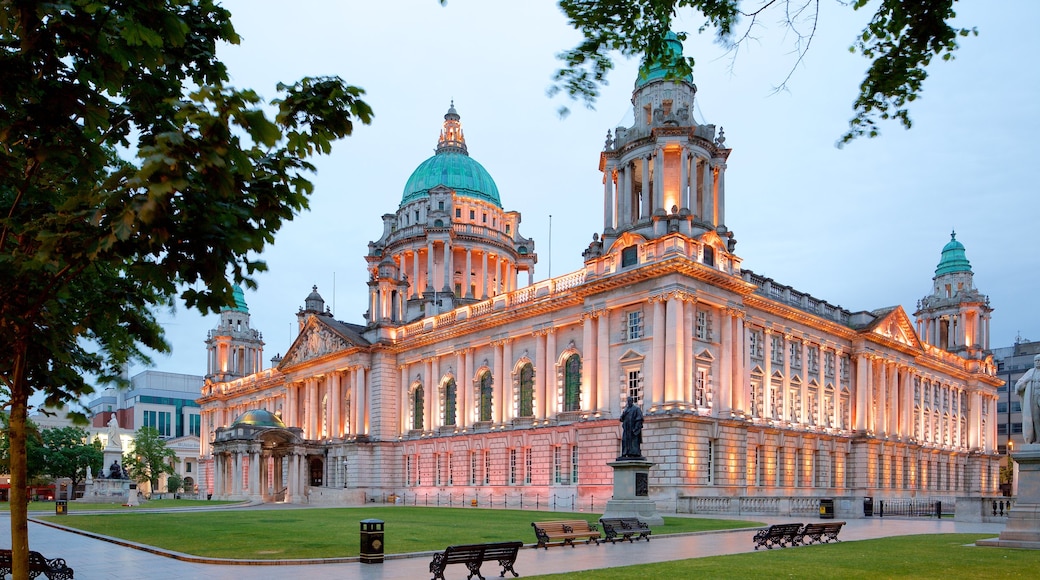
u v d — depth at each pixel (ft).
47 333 42.55
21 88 30.07
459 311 293.02
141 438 420.36
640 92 241.76
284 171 34.14
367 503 297.94
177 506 256.52
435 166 424.46
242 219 32.73
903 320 302.66
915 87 46.14
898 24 42.63
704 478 202.69
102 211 29.19
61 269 33.32
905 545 102.47
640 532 115.03
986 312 391.24
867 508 187.52
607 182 240.32
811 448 255.70
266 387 403.34
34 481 391.24
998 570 72.79
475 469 271.49
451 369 291.17
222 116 28.09
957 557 84.94
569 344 242.17
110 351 53.52
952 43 43.24
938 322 395.55
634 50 47.32
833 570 73.77
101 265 41.75
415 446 299.38
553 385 242.99
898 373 308.60
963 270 393.91
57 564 71.82
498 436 260.42
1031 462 96.99
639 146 230.89
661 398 203.41
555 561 86.22
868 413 283.59
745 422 218.18
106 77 31.45
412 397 312.09
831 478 265.54
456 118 442.50
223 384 451.12
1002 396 491.72
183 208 30.48
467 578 72.59
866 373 284.61
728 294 222.48
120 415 580.71
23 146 34.65
